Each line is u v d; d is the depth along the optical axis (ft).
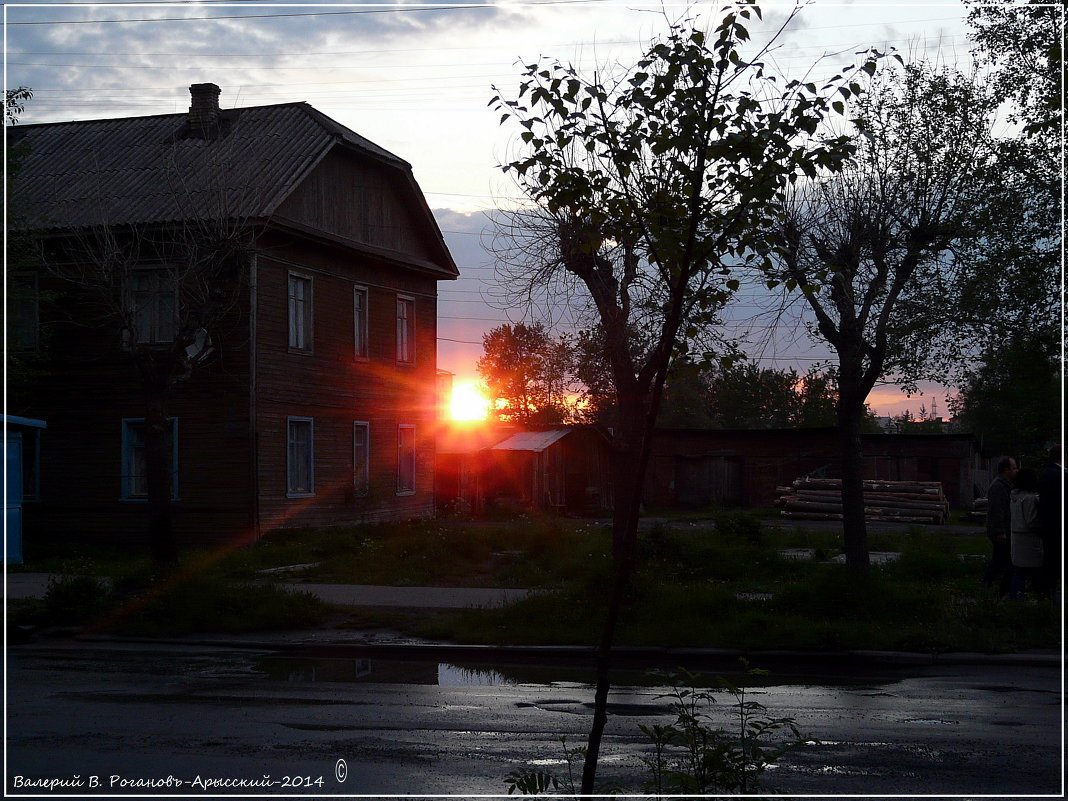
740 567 58.80
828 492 126.62
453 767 22.85
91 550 80.28
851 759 23.65
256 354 82.02
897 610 42.60
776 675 35.81
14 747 24.72
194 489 82.43
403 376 104.88
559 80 17.60
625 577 14.88
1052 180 51.85
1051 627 40.68
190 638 43.52
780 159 16.37
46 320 83.97
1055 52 34.12
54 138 96.99
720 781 16.03
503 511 127.65
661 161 17.13
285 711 29.04
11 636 43.55
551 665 38.29
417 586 58.44
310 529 85.25
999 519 50.11
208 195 79.15
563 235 44.75
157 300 81.87
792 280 17.17
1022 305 54.75
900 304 49.32
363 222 97.45
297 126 91.09
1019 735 26.13
